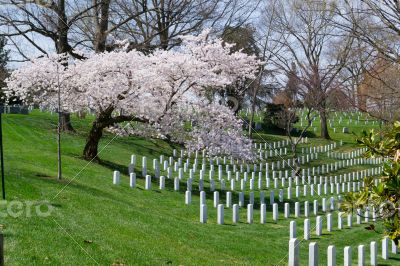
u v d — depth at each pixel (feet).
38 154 74.38
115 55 75.92
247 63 90.84
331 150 147.95
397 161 21.26
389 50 41.04
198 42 95.35
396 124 22.44
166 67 73.77
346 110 121.90
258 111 186.50
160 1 115.85
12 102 104.53
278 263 44.68
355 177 116.47
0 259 25.49
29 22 95.25
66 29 95.04
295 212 69.00
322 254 51.98
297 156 128.36
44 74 80.53
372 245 51.90
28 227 37.04
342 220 66.13
